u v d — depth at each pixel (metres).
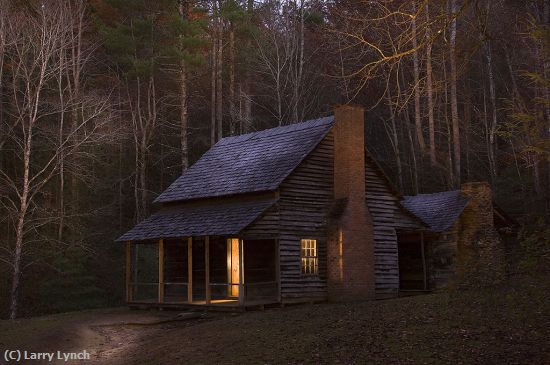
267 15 50.38
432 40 11.84
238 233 23.09
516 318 14.40
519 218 35.88
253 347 15.58
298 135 28.12
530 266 12.32
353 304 21.56
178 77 43.69
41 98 39.72
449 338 13.99
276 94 51.50
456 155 39.47
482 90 49.97
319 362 13.60
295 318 18.95
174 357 15.81
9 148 40.03
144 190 41.31
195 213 27.47
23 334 20.91
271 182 25.16
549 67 20.42
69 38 40.34
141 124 41.84
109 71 46.16
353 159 26.75
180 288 29.42
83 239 36.38
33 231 36.44
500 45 43.12
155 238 26.75
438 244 31.06
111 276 38.06
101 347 18.62
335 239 26.02
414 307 17.72
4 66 40.09
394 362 12.94
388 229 28.19
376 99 48.69
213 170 29.66
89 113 37.44
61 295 34.56
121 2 40.50
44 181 32.19
